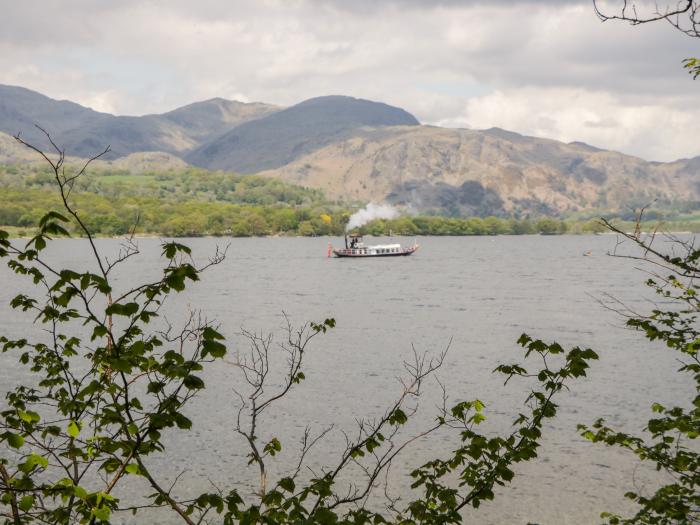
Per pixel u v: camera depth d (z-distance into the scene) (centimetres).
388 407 5941
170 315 12444
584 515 3853
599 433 1537
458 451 1329
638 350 8812
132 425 905
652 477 4366
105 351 983
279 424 5431
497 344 9450
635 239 1338
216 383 6669
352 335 10256
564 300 15588
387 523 1241
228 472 4406
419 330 10850
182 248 924
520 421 1294
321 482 1238
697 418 1466
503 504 3994
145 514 3769
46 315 1148
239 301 15462
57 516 867
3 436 946
